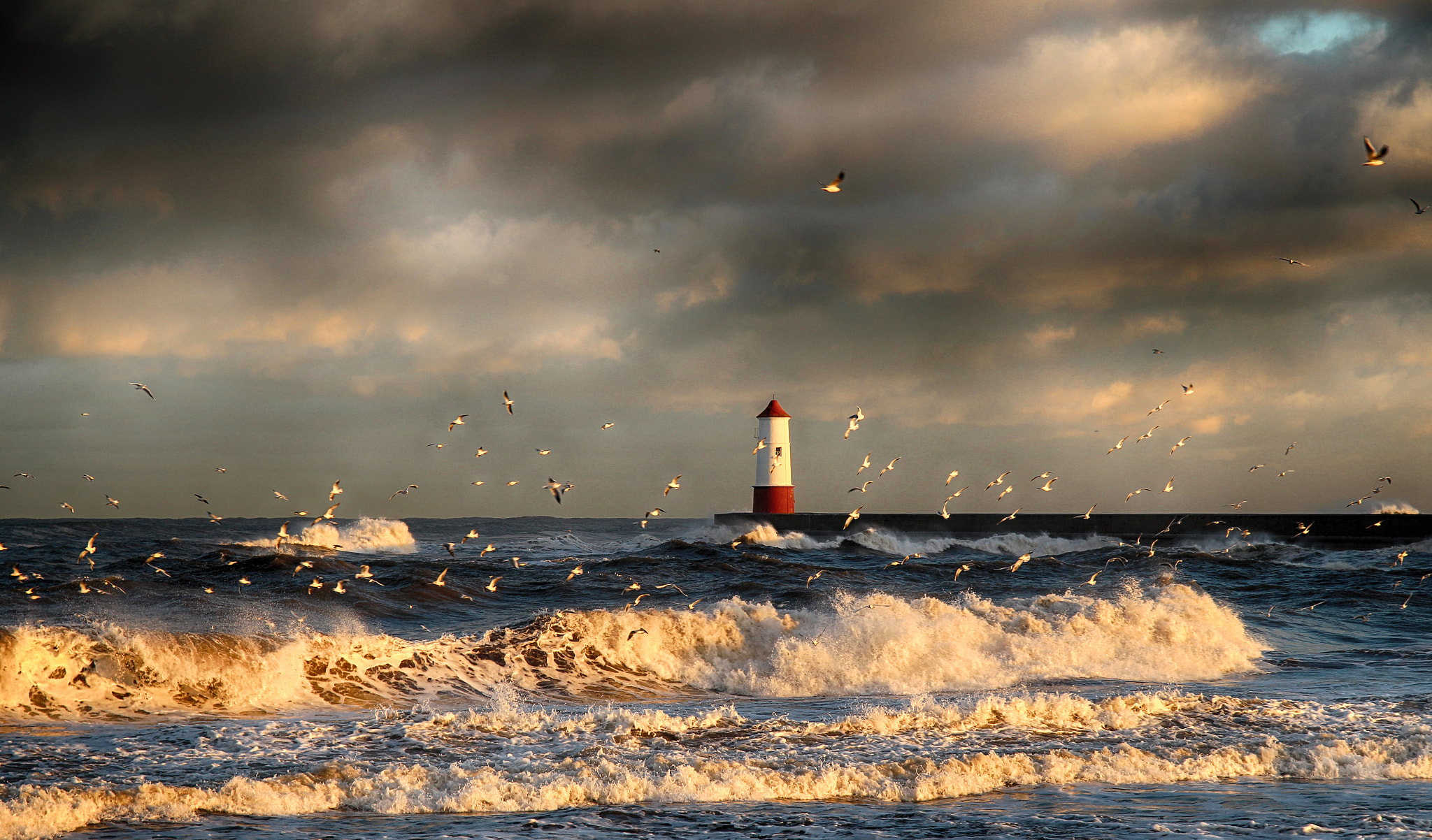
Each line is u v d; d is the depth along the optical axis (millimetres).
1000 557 181875
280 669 62656
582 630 74938
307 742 49188
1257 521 194875
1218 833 38594
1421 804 43062
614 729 52719
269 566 110562
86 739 48906
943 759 48031
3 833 35844
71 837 36156
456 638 73312
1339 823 40000
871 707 64750
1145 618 88312
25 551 138250
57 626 61250
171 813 38844
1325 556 174500
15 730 50719
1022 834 38375
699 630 77125
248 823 38156
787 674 72938
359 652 66938
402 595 96000
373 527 194500
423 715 55719
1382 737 53281
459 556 172000
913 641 77500
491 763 46188
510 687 67375
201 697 59062
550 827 38344
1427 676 78000
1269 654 88312
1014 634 84000
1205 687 72938
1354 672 80125
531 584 108250
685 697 68375
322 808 40219
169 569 109188
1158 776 47375
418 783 42656
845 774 45406
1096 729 54656
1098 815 41031
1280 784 46469
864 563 158500
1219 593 121375
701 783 43875
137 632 61750
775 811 41094
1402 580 131500
